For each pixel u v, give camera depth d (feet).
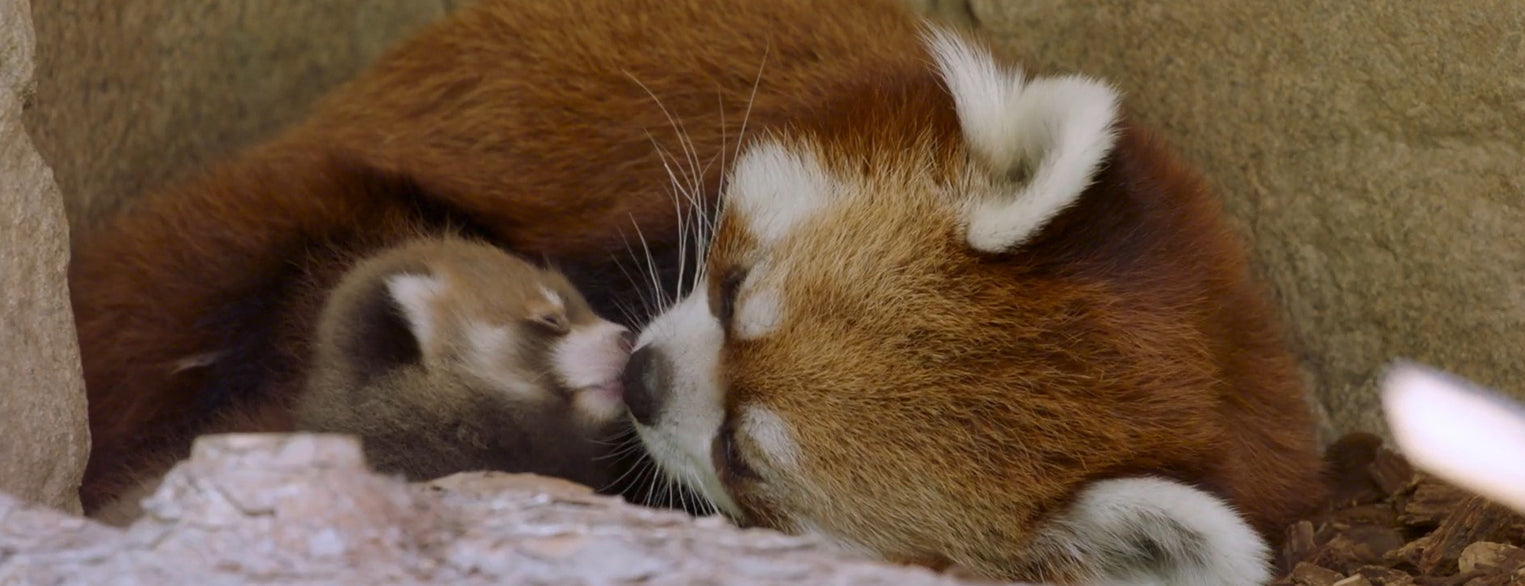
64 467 10.68
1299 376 14.75
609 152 15.24
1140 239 12.57
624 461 13.98
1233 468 12.16
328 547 7.41
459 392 13.26
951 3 18.21
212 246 15.38
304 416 13.34
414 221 15.78
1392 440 15.72
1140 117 16.94
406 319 13.41
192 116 18.26
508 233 15.61
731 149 14.57
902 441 11.94
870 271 12.37
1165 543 11.37
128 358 14.82
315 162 16.02
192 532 7.46
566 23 15.92
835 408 12.07
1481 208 14.96
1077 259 12.23
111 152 16.47
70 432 10.76
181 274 15.20
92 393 14.58
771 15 15.40
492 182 15.66
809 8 15.49
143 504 8.07
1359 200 15.78
